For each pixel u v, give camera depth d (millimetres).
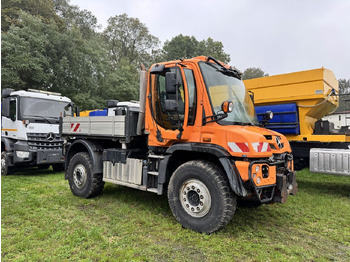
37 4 24344
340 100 7094
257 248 3359
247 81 7039
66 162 6215
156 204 5176
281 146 4355
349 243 3594
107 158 5387
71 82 21219
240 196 3613
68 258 3053
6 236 3596
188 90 4129
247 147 3455
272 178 3695
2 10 21781
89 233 3703
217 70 4402
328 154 5816
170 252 3225
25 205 4934
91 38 33000
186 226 3914
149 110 4707
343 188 7004
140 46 41062
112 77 27094
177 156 4344
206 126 3920
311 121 6660
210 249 3299
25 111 8422
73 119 6207
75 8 35250
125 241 3494
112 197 5680
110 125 5309
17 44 16719
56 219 4277
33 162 8359
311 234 3904
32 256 3072
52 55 19766
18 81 16797
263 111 6719
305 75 6094
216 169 3738
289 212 4863
